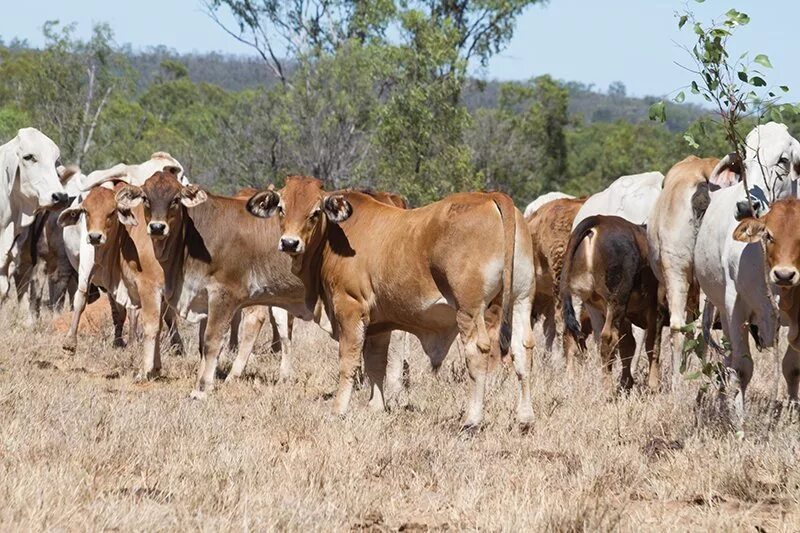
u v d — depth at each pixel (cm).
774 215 1032
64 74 5341
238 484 862
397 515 838
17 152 1848
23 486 799
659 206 1448
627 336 1557
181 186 1352
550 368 1583
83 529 745
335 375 1570
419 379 1456
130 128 5688
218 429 1064
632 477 944
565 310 1466
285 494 856
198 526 753
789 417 1100
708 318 1363
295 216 1209
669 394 1310
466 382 1413
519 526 778
